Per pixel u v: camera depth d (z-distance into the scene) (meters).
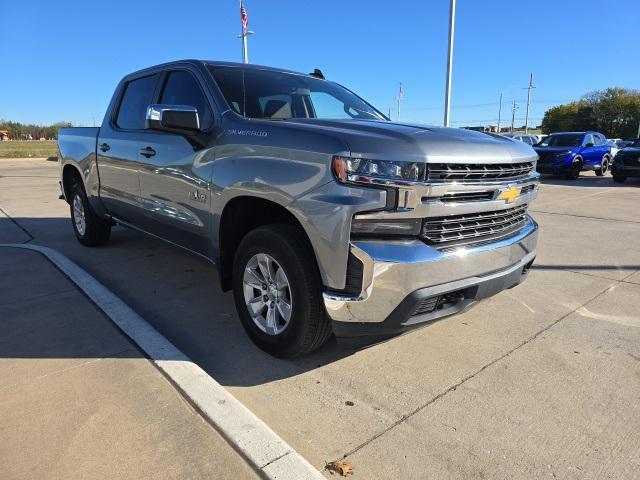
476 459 2.32
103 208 5.48
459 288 2.84
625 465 2.29
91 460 2.17
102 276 4.99
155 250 6.04
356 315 2.70
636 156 15.41
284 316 3.10
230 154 3.29
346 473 2.21
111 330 3.46
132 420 2.45
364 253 2.59
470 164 2.82
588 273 5.24
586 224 8.18
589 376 3.08
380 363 3.23
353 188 2.61
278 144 2.96
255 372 3.10
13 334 3.40
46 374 2.88
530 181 3.37
